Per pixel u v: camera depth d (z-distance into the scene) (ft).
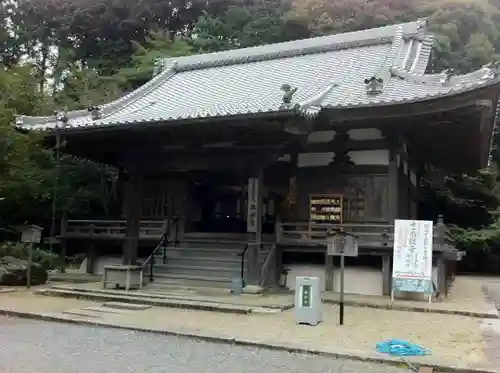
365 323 31.68
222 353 24.04
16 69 70.79
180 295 40.24
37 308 35.58
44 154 64.80
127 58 115.44
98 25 119.14
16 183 58.08
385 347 24.20
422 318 34.32
